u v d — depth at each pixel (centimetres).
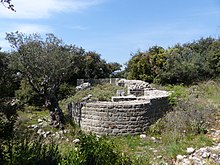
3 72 575
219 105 1361
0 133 504
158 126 1177
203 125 1081
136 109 1165
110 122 1171
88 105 1232
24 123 1362
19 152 456
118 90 1998
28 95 1967
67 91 2306
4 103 544
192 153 838
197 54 2452
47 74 1415
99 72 3344
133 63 2658
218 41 2661
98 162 493
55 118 1355
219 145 888
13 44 1350
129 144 1015
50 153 488
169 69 2378
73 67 1766
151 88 2011
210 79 2217
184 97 1504
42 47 1461
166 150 893
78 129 1267
